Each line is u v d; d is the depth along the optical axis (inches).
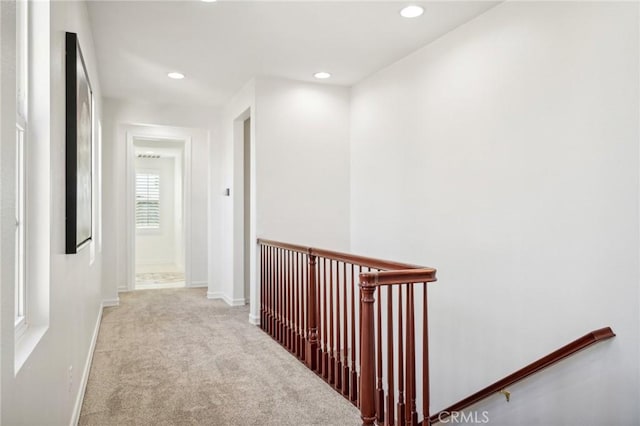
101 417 97.5
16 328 54.7
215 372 125.6
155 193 374.3
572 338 99.0
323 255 122.9
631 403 86.0
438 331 141.8
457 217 134.9
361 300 85.4
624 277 88.0
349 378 108.5
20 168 59.1
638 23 85.6
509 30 116.3
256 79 181.2
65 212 75.3
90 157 117.6
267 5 120.4
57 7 69.3
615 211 89.8
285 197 186.2
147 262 371.6
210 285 235.0
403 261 161.0
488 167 123.2
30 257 60.4
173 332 167.6
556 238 103.0
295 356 139.9
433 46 145.6
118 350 145.3
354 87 194.9
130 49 152.2
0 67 36.8
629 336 86.9
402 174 162.1
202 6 121.0
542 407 103.2
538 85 107.7
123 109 221.0
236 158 215.3
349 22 131.8
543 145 106.4
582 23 96.7
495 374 120.1
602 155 92.5
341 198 196.4
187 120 234.4
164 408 102.2
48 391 60.8
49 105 62.0
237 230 215.5
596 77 93.7
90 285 134.0
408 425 85.7
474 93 128.3
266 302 170.9
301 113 189.2
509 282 116.0
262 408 102.5
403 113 161.3
